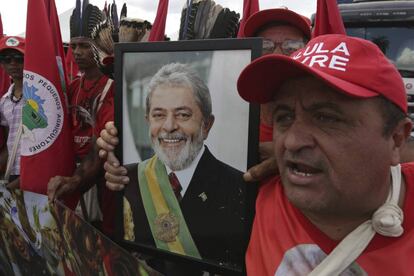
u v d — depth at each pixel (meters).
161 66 1.28
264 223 1.06
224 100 1.20
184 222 1.30
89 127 2.28
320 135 0.85
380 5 4.37
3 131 2.84
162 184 1.33
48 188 1.65
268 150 1.22
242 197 1.20
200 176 1.26
